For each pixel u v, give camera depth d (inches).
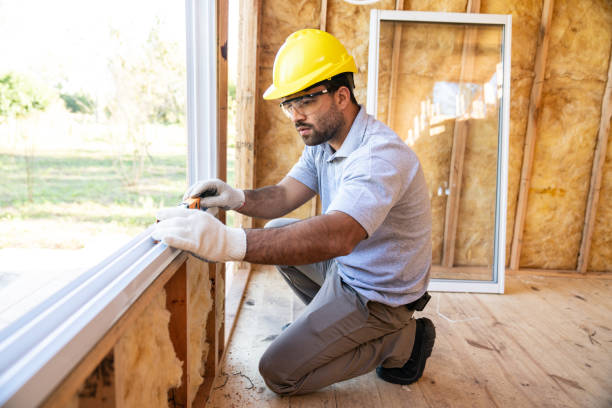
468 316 89.4
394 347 58.1
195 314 49.0
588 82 110.3
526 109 112.0
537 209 116.3
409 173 48.6
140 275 27.2
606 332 83.6
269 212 61.9
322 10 106.2
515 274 116.2
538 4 107.9
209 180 50.9
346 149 51.7
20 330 19.1
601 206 115.6
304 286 72.4
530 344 77.9
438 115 111.4
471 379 65.9
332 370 56.4
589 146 112.8
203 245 35.2
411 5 108.6
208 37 50.8
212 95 52.4
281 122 113.3
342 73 48.9
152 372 34.2
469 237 112.9
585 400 61.7
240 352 69.8
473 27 107.7
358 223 42.3
